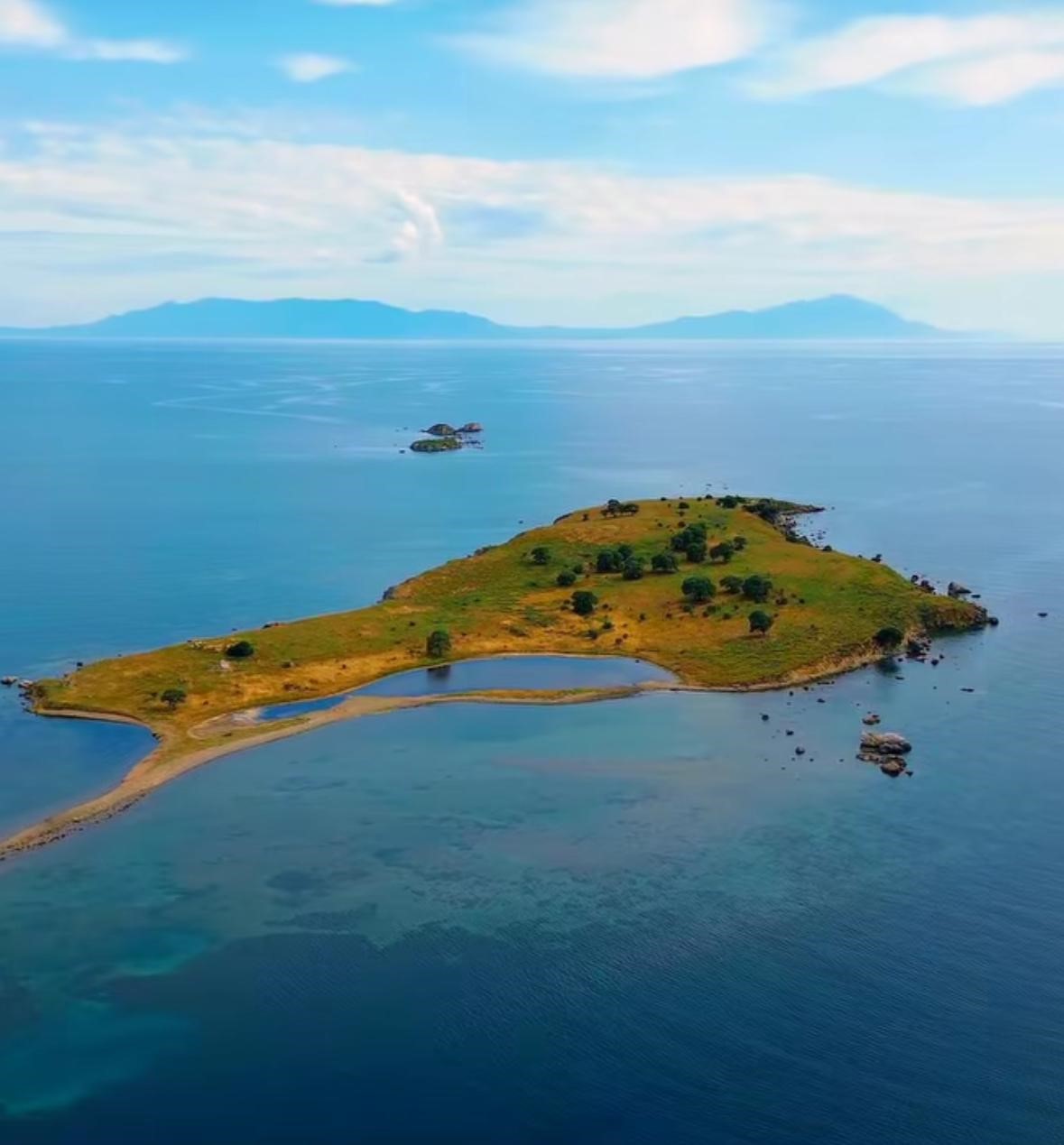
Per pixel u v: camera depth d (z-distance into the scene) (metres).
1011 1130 60.75
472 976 74.00
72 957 76.81
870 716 117.81
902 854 88.56
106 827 95.12
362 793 101.25
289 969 75.19
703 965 74.62
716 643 140.12
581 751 110.62
